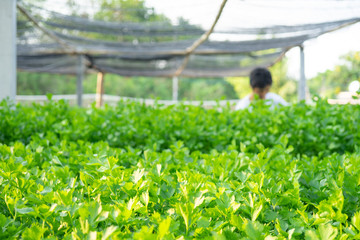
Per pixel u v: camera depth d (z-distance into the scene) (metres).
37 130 3.59
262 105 4.07
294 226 1.21
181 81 25.27
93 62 11.71
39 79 21.66
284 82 22.36
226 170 1.76
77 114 3.99
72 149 2.33
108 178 1.46
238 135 3.18
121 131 3.39
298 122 3.34
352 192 1.46
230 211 1.25
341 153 3.21
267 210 1.29
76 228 1.16
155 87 25.14
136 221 1.20
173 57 10.85
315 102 3.91
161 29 8.31
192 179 1.50
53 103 4.14
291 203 1.41
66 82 22.91
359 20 7.13
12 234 1.19
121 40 10.32
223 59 11.65
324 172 1.76
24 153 2.15
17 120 3.63
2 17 4.68
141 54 10.54
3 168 1.67
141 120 3.75
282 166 1.86
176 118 3.60
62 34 8.70
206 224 1.13
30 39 9.13
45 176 1.72
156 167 1.59
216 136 3.23
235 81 23.20
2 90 4.66
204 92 25.31
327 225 1.04
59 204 1.29
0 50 4.67
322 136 3.22
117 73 13.10
